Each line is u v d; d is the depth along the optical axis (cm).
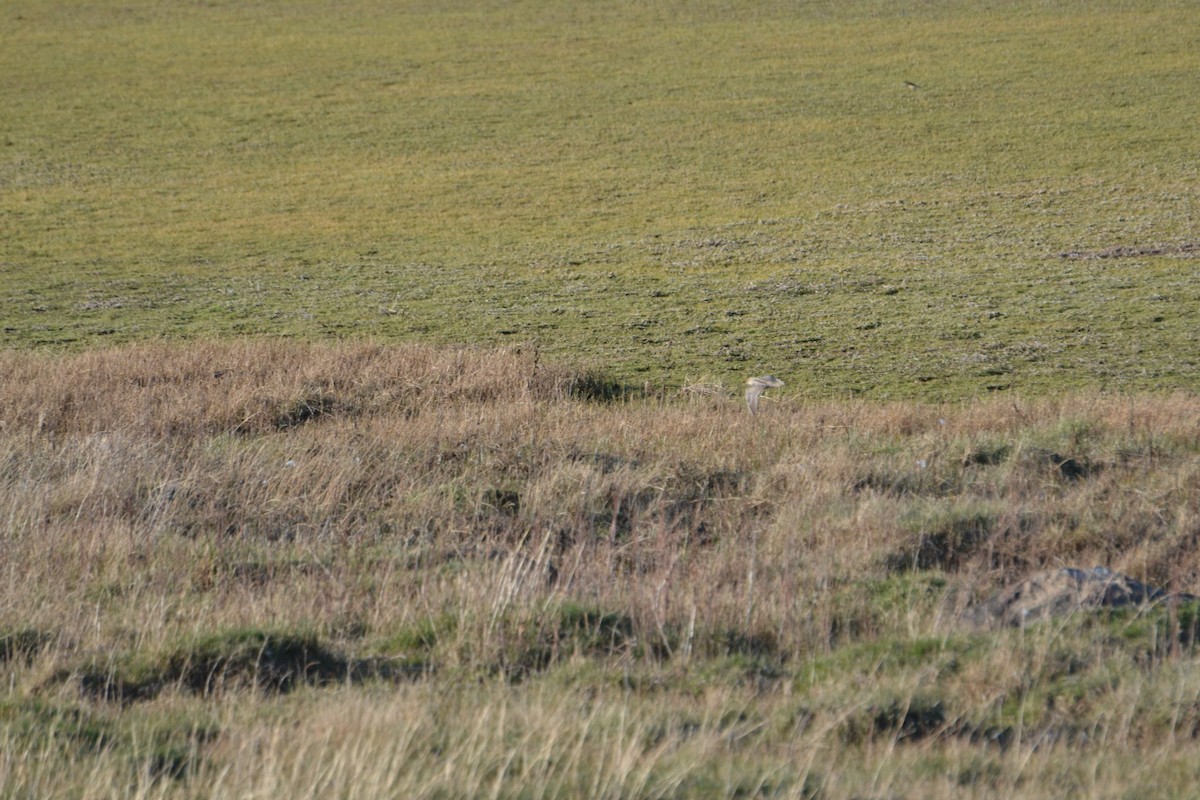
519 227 11812
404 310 8725
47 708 2162
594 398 6275
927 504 3791
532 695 2289
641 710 2192
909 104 16250
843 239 10719
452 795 1756
